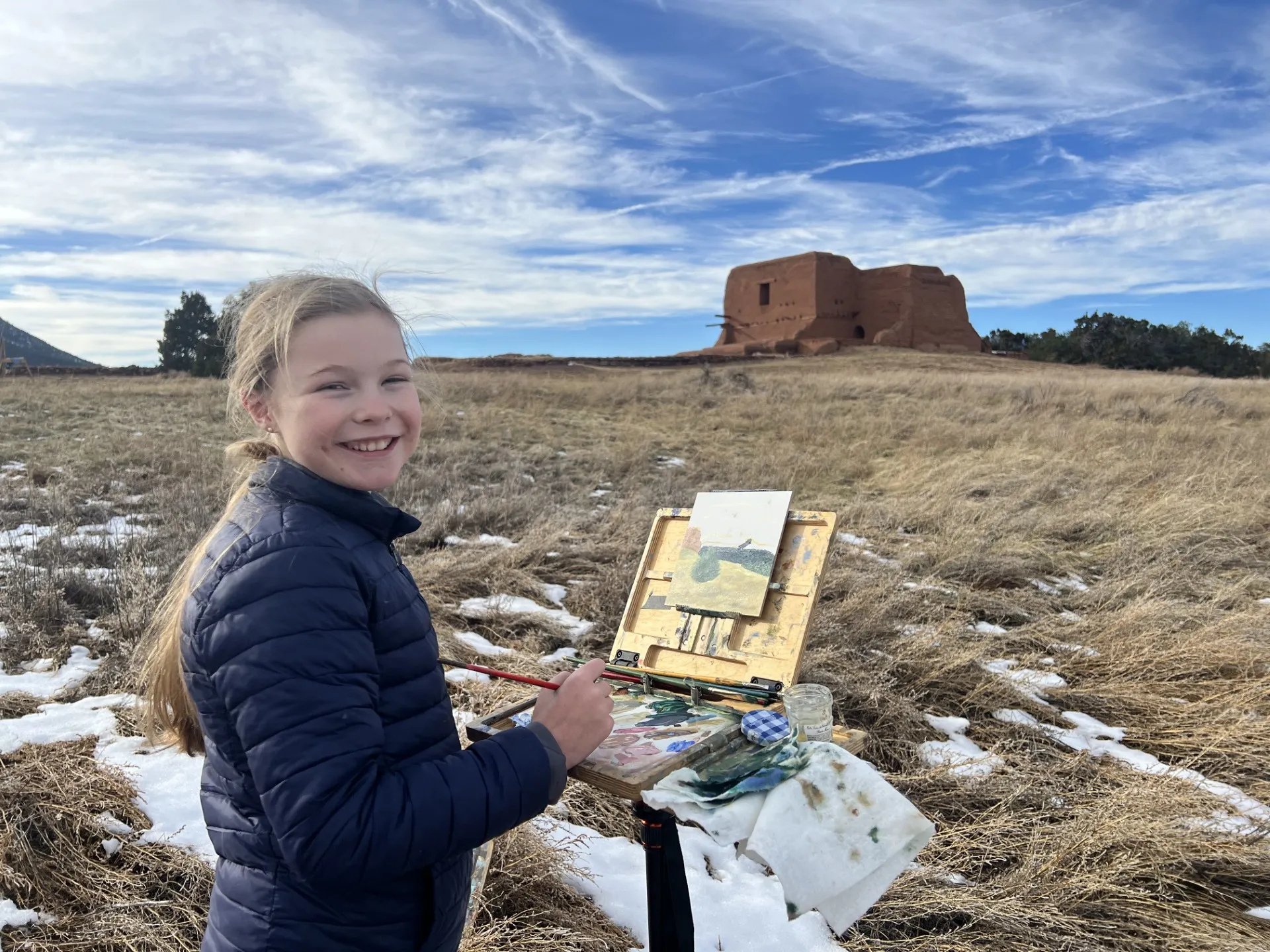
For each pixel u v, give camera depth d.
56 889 2.72
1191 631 5.11
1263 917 2.81
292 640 1.15
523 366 40.16
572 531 7.55
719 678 2.21
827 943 2.63
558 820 3.24
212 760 1.29
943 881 2.93
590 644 5.16
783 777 1.63
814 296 66.81
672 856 1.69
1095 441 12.20
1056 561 6.94
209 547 1.29
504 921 2.54
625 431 15.05
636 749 1.70
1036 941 2.64
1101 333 65.00
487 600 5.70
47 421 13.84
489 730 1.74
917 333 68.06
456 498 8.45
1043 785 3.52
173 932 2.51
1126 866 2.87
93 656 4.64
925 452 11.97
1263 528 7.64
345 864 1.11
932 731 4.10
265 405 1.39
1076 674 4.75
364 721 1.17
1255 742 3.83
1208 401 17.59
